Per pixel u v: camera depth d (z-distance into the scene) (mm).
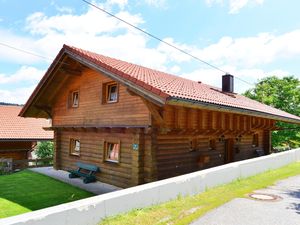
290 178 9570
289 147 23312
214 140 12578
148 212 5363
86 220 4520
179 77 15727
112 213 4969
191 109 9547
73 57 10828
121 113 10117
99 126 10102
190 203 6113
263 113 12617
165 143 9680
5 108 22156
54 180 11461
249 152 15812
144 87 7523
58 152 14195
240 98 16359
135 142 9156
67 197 8812
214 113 10711
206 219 5191
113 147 10945
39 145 20031
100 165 11211
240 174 9016
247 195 7020
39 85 12922
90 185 10500
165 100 7008
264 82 26156
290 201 6543
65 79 13219
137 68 12344
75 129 12242
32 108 14633
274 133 22859
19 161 15586
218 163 12695
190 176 6832
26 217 3781
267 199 6684
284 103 24219
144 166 9086
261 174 10031
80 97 12656
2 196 8906
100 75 11422
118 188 9977
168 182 6180
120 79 8477
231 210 5766
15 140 17469
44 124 21641
